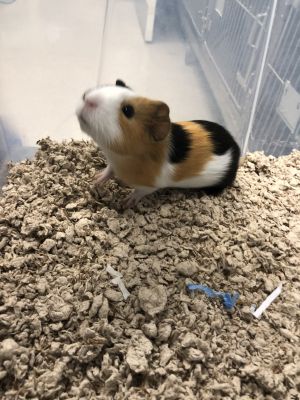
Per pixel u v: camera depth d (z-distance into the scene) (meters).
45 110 0.37
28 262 0.25
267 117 0.39
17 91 0.38
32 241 0.27
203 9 0.43
